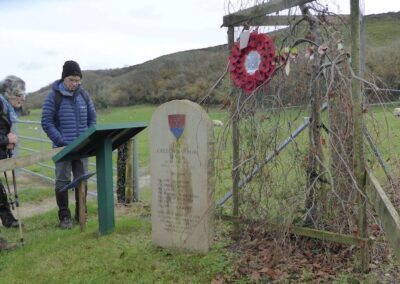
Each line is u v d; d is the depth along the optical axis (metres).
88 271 3.83
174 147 4.12
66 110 5.19
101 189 4.71
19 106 5.23
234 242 4.22
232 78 3.96
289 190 3.75
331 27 3.71
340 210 3.66
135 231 4.86
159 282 3.54
